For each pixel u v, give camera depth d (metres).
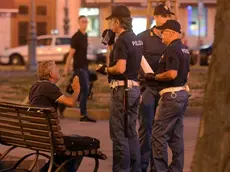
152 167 17.88
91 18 89.62
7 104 15.45
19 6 88.88
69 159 15.17
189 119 29.16
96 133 25.22
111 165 19.45
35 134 15.16
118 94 16.16
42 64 16.08
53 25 89.56
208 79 9.95
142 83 17.56
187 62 16.33
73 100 15.84
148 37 17.89
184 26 91.94
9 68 68.62
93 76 31.64
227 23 9.73
